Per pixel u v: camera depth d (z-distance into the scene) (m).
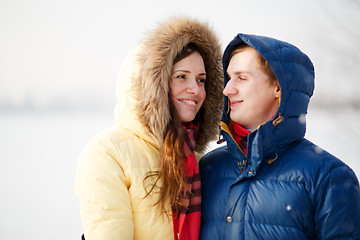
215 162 1.38
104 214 1.14
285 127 1.18
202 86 1.46
